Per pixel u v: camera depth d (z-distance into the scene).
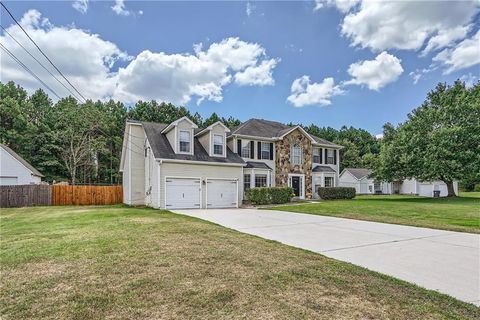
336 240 7.49
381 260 5.55
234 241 6.97
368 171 41.78
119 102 46.88
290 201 20.98
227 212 14.87
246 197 20.61
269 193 19.59
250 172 21.56
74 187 22.61
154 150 18.14
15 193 20.89
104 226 9.17
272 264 5.06
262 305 3.42
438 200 22.05
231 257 5.46
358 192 40.12
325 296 3.71
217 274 4.49
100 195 23.39
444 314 3.24
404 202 19.73
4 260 5.30
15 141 36.28
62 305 3.44
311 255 5.79
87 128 37.09
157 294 3.74
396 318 3.13
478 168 21.84
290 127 24.84
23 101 41.31
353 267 5.02
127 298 3.62
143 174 20.98
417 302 3.57
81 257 5.44
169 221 10.46
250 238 7.45
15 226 9.84
